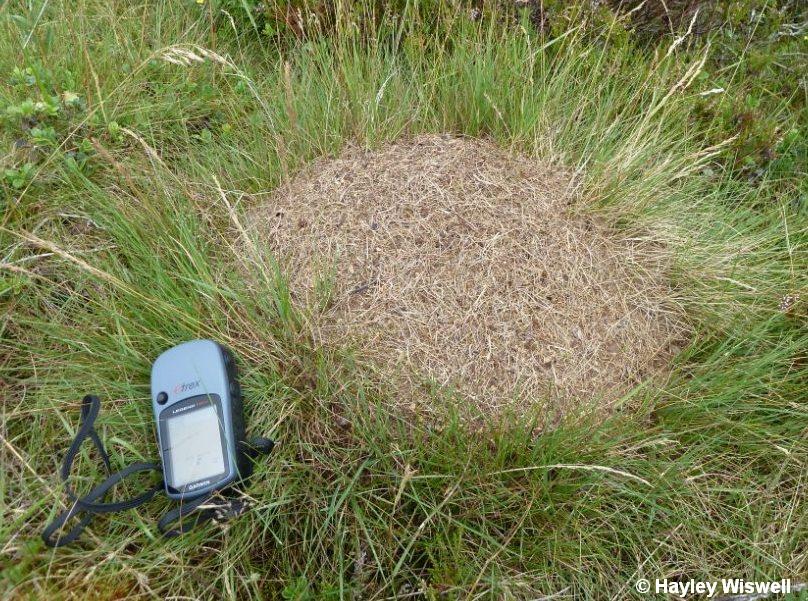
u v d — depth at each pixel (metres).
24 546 1.79
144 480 2.02
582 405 2.23
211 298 2.29
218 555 1.96
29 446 2.06
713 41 3.59
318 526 2.00
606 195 2.72
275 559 1.99
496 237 2.46
